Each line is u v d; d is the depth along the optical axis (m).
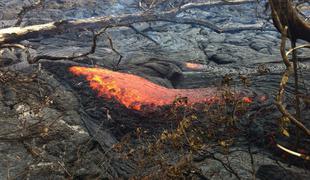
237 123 3.92
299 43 7.87
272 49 7.50
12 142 3.29
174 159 3.43
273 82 4.87
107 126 4.18
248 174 3.23
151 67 6.06
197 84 5.55
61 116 3.86
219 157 3.46
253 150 3.58
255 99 4.34
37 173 3.00
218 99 4.37
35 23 8.66
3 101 4.00
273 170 3.24
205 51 7.57
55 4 9.90
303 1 4.61
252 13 9.85
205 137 3.73
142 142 3.90
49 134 3.50
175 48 7.84
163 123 4.20
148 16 8.36
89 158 3.33
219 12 10.08
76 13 9.48
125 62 6.37
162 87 5.10
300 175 3.15
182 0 9.34
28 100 4.10
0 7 9.55
